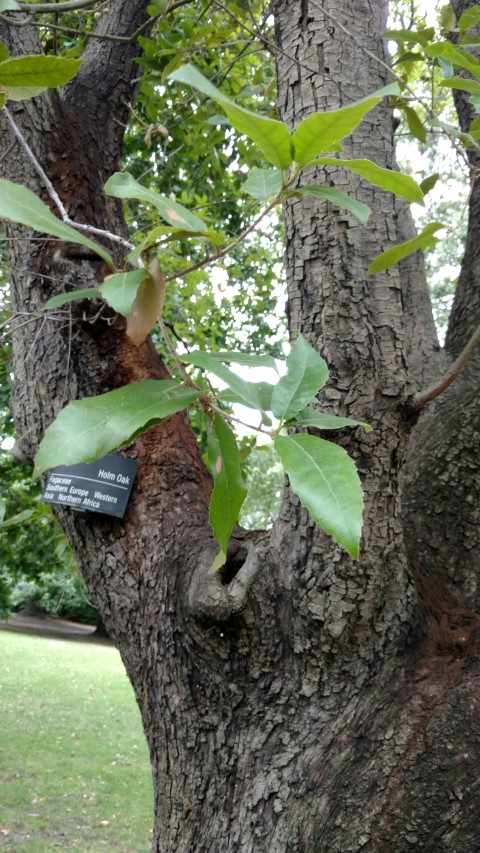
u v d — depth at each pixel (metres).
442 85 1.26
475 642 1.76
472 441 1.97
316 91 1.80
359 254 1.73
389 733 1.65
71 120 2.34
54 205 2.15
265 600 1.74
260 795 1.69
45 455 0.69
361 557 1.65
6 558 4.56
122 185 0.81
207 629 1.76
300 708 1.74
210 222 4.02
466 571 1.87
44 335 2.05
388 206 1.78
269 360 0.88
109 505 1.92
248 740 1.76
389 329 1.70
